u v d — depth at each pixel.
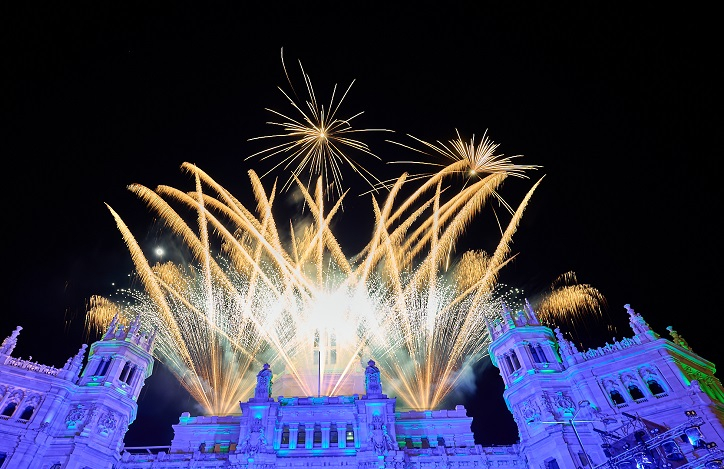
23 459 48.50
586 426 50.22
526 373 55.53
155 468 52.09
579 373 53.88
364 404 54.38
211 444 55.22
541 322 60.94
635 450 40.62
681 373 50.72
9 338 55.88
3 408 50.97
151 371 62.66
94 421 52.28
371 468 49.62
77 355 57.28
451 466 51.34
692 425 39.03
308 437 52.72
